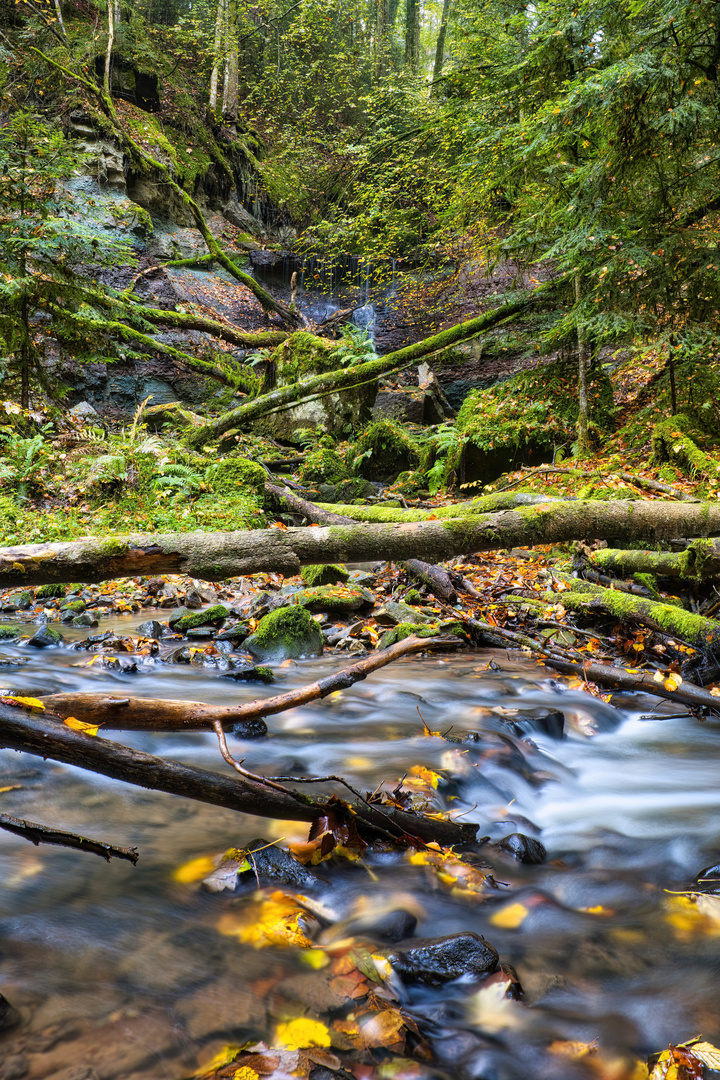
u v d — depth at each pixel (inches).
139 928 69.9
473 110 491.2
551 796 111.0
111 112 647.8
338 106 956.6
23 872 79.5
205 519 344.8
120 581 283.3
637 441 427.5
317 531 125.3
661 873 86.4
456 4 684.1
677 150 380.8
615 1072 54.9
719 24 351.6
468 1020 59.9
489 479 466.0
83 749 74.0
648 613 180.7
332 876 81.8
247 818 94.8
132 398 633.0
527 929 73.7
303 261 825.5
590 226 392.8
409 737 128.8
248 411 488.1
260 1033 56.5
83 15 748.0
